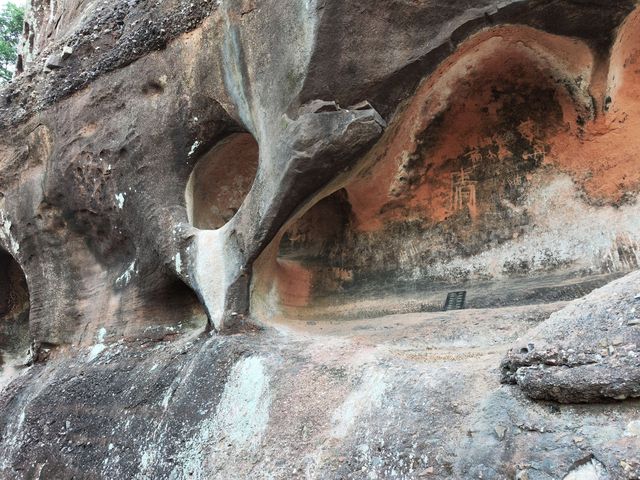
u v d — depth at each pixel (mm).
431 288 2777
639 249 2320
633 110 2371
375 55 2209
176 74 3021
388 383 1832
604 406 1323
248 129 2734
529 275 2551
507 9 2137
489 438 1428
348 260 3086
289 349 2355
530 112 2535
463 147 2713
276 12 2359
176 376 2654
